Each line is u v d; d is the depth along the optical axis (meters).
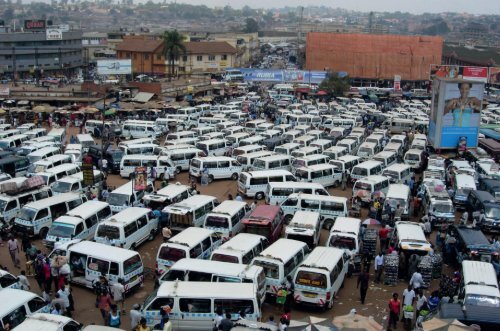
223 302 19.31
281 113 73.19
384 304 23.31
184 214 28.84
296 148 48.31
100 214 29.36
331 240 26.48
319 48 126.75
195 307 19.31
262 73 108.38
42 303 19.61
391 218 32.19
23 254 27.89
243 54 151.50
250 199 38.03
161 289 19.78
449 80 50.47
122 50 117.00
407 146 56.50
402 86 123.12
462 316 18.67
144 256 27.83
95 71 125.62
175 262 23.53
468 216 35.81
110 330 16.69
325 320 16.98
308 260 22.94
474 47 166.75
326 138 55.91
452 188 40.28
